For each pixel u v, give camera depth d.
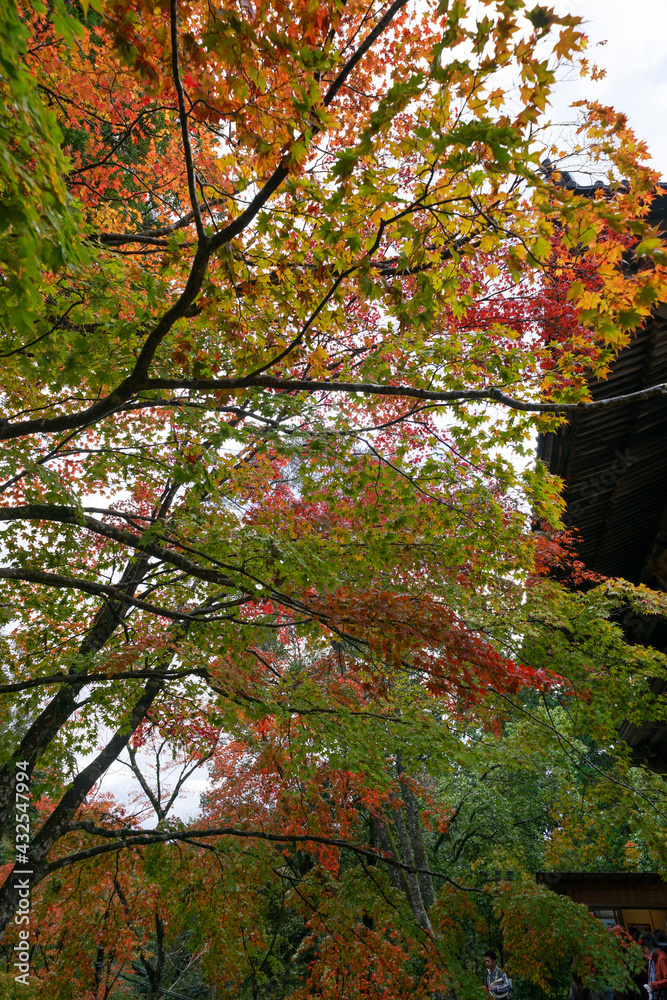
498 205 3.43
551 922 7.46
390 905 8.38
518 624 7.25
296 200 3.80
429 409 5.27
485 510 6.11
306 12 3.18
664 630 8.56
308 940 13.62
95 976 10.44
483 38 2.64
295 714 7.68
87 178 6.32
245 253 4.33
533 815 15.25
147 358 3.68
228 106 3.47
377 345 6.26
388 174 3.25
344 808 10.79
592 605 7.37
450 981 7.78
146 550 5.20
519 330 6.78
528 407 3.84
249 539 5.30
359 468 5.71
